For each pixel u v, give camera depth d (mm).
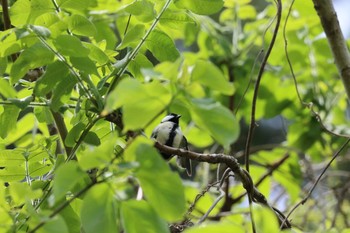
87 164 5223
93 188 5445
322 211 12039
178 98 5031
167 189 5242
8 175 7926
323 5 9016
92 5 7914
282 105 13055
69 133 7426
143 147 5227
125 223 5457
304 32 12797
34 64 7184
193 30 12430
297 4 12391
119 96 4879
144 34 7840
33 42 7293
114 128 7867
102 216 5410
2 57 7566
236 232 5195
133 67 7699
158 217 5457
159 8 8070
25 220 6246
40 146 8070
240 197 11148
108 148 5234
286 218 7484
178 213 5262
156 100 4953
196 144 12828
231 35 14219
